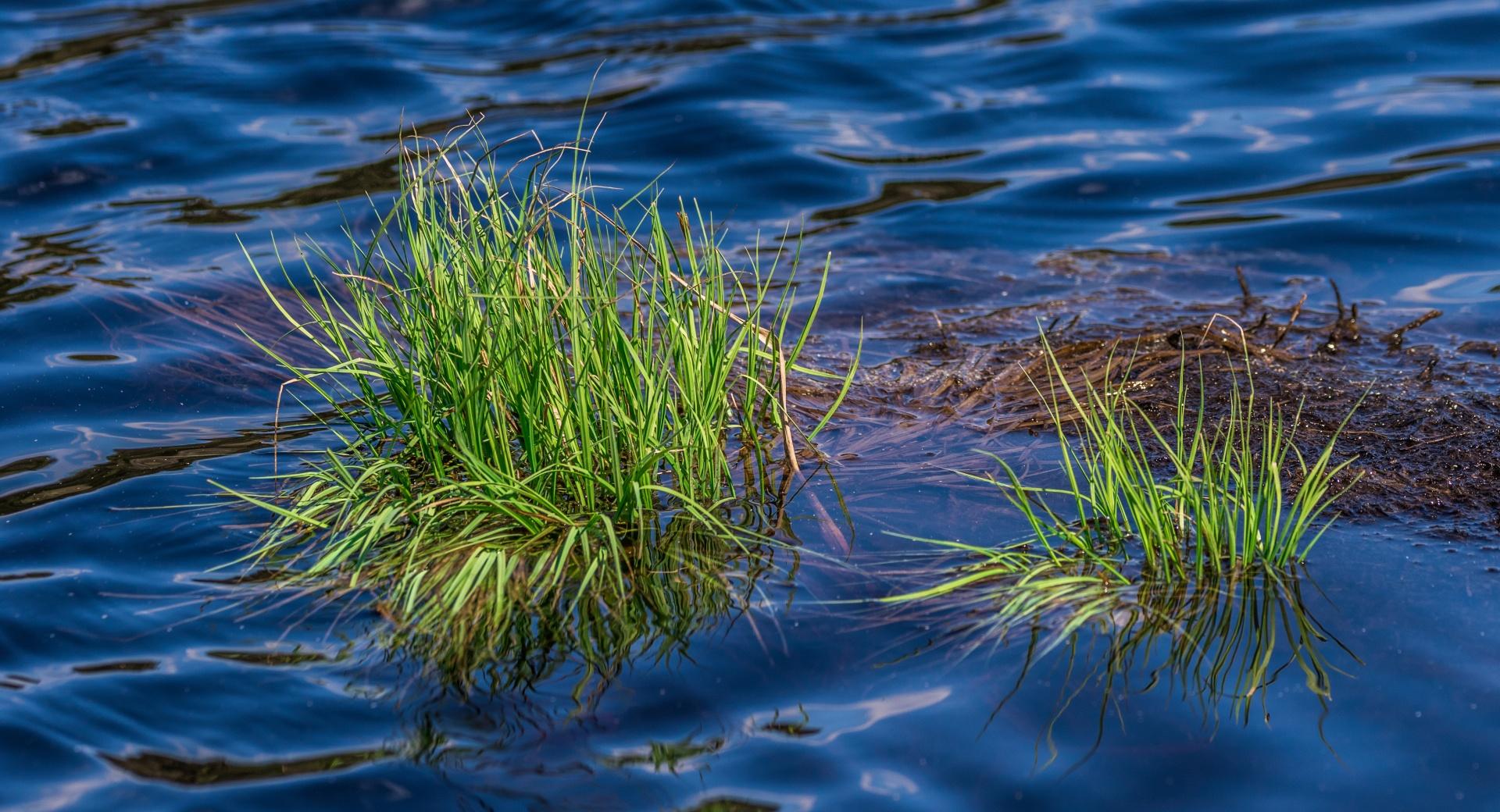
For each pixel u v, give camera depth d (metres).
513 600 3.71
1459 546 3.87
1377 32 9.34
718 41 9.75
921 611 3.64
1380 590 3.65
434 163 4.72
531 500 4.02
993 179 7.76
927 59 9.48
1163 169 7.75
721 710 3.27
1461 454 4.41
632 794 3.00
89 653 3.54
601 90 8.95
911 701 3.28
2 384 5.38
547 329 4.06
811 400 5.13
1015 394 5.14
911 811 2.94
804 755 3.10
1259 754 3.06
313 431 4.92
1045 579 3.76
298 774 3.08
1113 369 5.29
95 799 3.02
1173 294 6.27
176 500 4.39
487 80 9.22
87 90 8.87
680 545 3.99
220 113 8.59
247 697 3.35
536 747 3.15
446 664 3.46
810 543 4.02
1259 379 5.09
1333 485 4.25
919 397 5.17
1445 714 3.16
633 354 4.08
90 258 6.68
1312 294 6.18
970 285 6.49
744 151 8.07
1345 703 3.21
